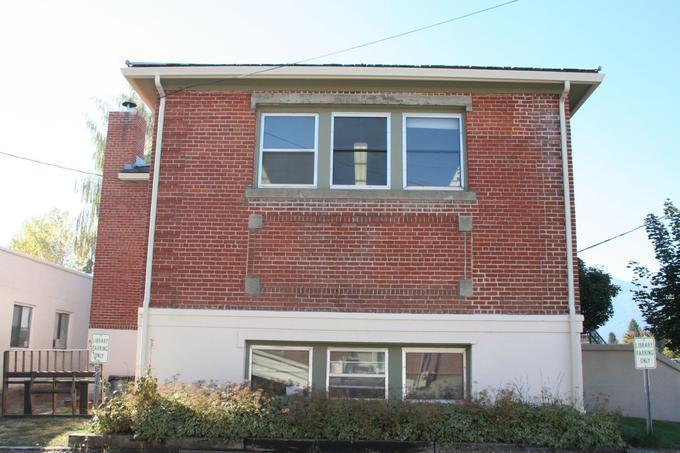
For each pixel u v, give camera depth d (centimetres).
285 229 1184
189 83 1237
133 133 2055
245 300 1164
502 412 1016
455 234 1180
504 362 1139
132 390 1049
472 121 1221
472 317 1151
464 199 1186
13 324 1795
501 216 1187
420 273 1166
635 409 1476
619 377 1491
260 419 1005
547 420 1015
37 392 1344
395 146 1224
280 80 1225
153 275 1175
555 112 1228
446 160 1229
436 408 1028
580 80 1211
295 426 1004
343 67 1198
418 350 1170
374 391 1158
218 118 1228
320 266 1170
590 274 2209
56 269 2078
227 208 1194
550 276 1169
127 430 1017
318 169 1216
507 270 1170
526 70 1204
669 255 1506
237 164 1210
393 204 1188
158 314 1159
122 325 1936
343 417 1009
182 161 1212
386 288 1162
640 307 1540
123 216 1994
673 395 1469
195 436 996
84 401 1392
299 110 1240
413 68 1195
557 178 1203
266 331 1155
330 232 1180
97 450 997
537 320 1151
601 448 998
